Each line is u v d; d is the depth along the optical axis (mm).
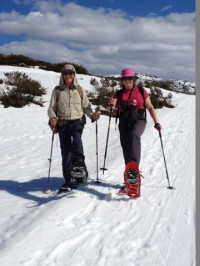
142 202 4578
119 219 3988
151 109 5039
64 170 5066
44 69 31297
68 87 4996
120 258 3113
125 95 4980
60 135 5035
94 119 5105
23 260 3004
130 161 4762
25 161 7082
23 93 15922
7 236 3541
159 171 6344
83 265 2982
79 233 3574
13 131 10242
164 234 3639
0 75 21766
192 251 3295
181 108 20484
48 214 3994
